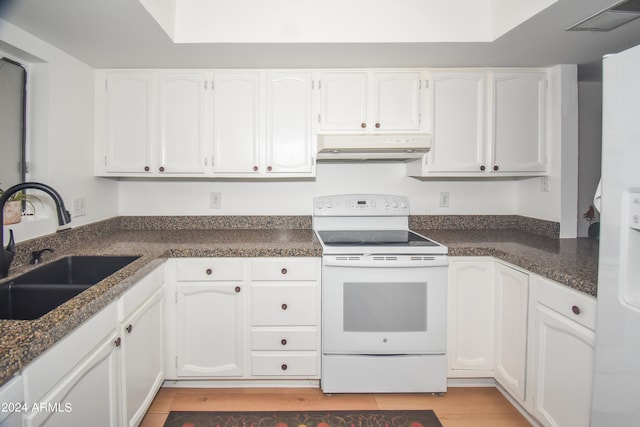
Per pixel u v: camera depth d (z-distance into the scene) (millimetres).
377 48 1970
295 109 2287
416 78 2289
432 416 1893
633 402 1029
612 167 1072
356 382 2021
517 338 1831
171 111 2266
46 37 1779
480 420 1863
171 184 2600
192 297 2010
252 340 2035
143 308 1664
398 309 2004
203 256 1989
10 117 1736
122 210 2592
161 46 1908
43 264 1645
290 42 1888
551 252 1921
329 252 1979
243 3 1882
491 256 2049
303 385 2145
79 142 2109
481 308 2062
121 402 1449
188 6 1872
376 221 2572
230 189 2617
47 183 1854
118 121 2262
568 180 2293
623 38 1853
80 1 1446
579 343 1417
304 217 2619
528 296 1743
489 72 2307
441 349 2023
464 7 1896
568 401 1480
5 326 967
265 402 2000
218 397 2043
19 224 1674
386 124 2293
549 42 1896
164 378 1995
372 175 2650
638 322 1005
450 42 1897
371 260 1959
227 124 2277
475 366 2068
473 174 2324
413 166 2484
